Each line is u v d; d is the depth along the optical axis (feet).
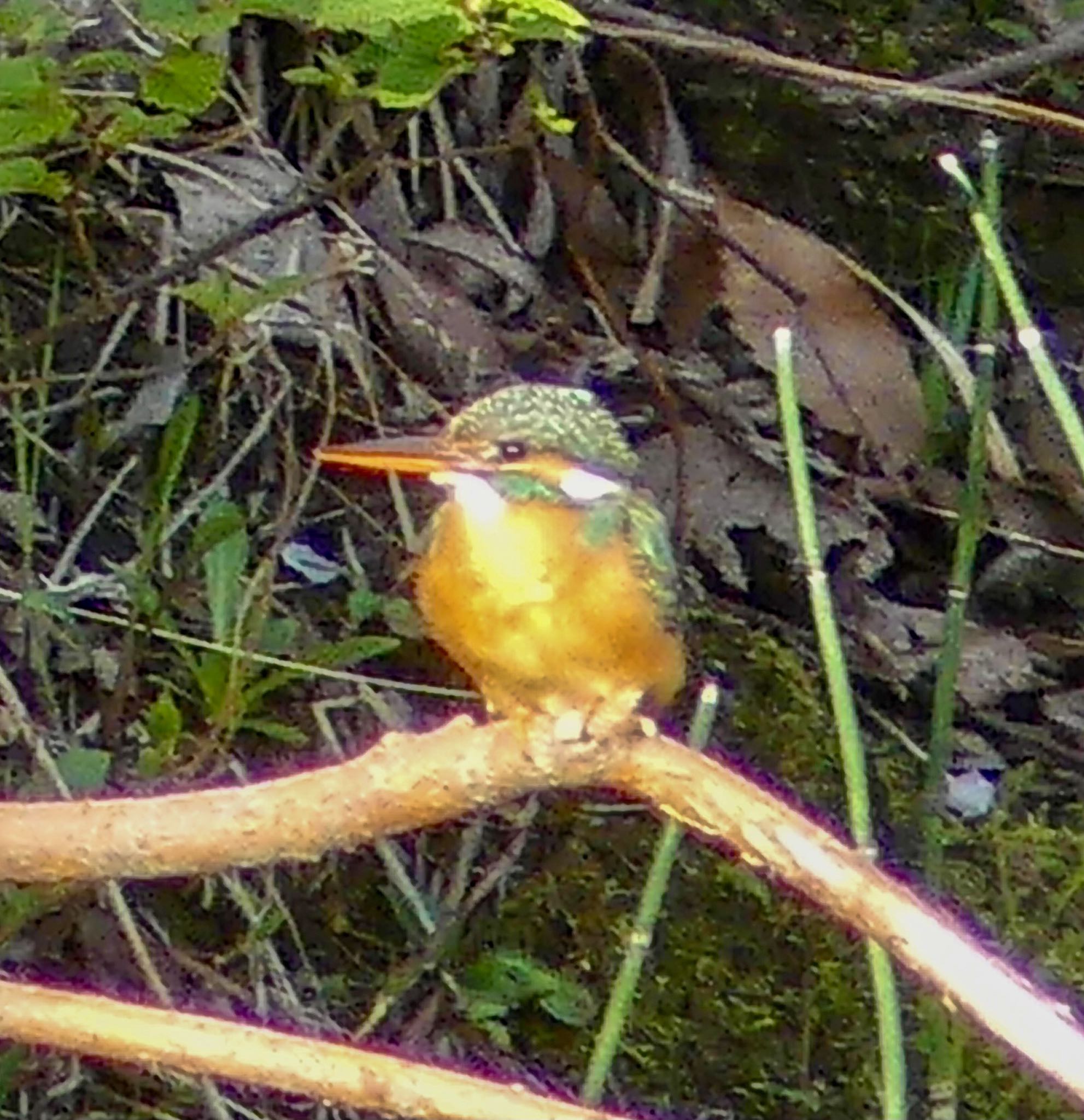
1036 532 32.27
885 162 34.58
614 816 29.78
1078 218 34.88
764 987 28.86
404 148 31.07
